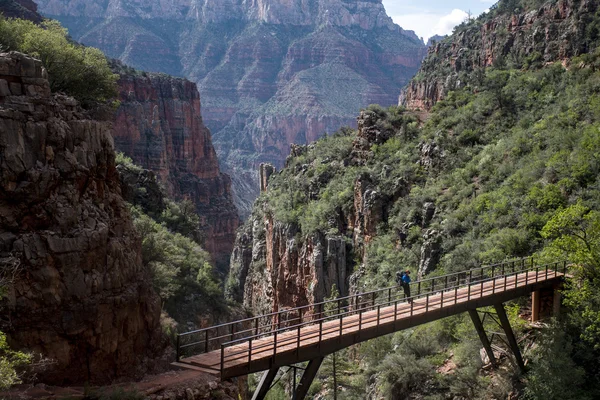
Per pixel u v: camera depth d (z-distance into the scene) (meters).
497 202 70.25
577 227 44.50
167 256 67.44
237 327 77.06
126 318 34.25
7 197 29.80
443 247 72.06
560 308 45.59
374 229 90.56
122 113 193.25
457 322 55.53
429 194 84.94
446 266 66.81
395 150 103.12
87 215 32.69
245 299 132.38
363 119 113.94
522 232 60.75
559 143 74.56
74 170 32.34
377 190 92.62
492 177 78.94
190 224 106.50
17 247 29.55
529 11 129.75
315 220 100.06
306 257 98.94
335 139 129.50
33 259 29.91
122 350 33.75
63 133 32.03
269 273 116.44
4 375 24.70
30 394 28.09
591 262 42.38
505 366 45.88
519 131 85.69
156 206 101.06
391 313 37.12
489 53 135.62
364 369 62.06
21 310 29.25
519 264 53.12
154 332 37.31
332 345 32.28
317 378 67.75
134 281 35.84
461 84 132.00
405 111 122.81
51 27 57.66
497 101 99.69
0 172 29.41
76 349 31.30
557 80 95.44
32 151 30.62
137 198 96.94
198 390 30.00
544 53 110.12
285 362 30.02
